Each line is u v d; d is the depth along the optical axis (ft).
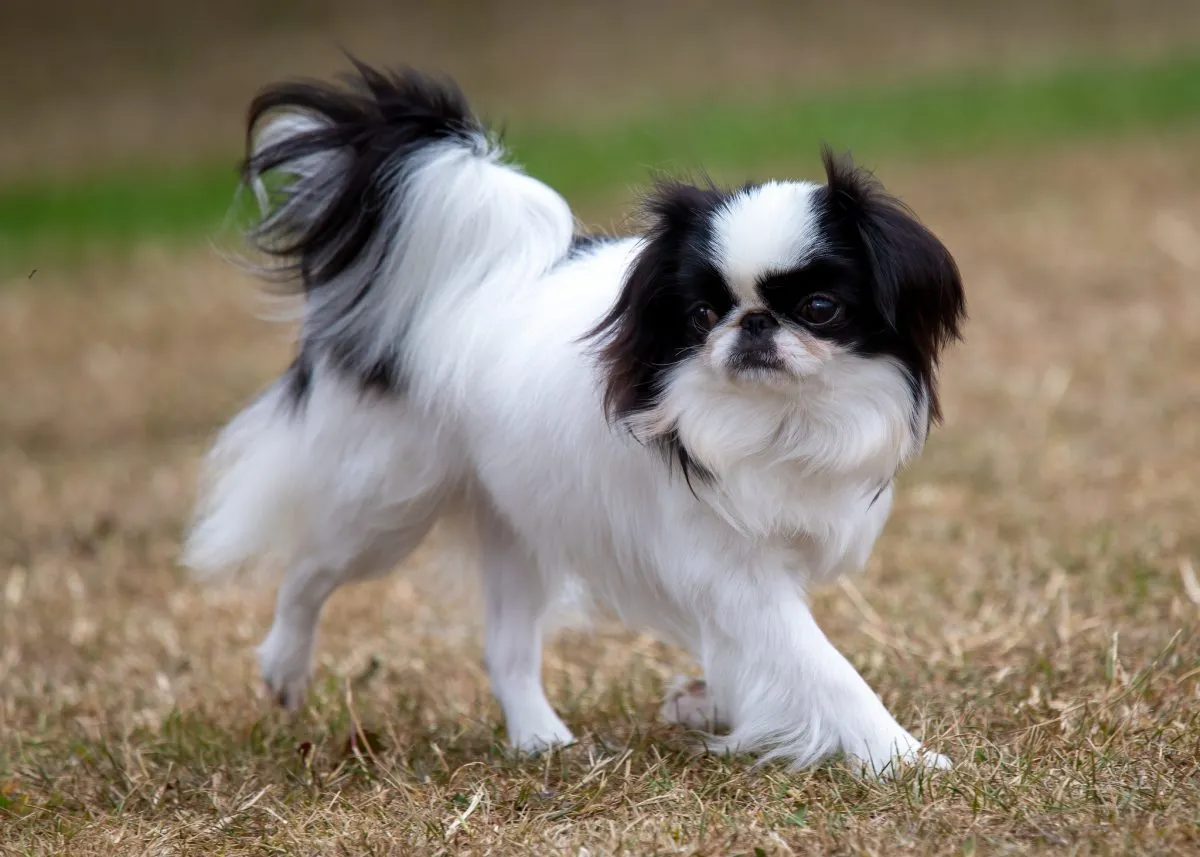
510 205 20.75
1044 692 21.45
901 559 29.37
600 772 19.35
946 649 24.13
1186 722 19.45
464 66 95.71
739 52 96.07
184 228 68.23
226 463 23.77
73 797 20.47
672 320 18.33
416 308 21.01
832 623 26.23
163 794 20.22
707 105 83.30
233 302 56.85
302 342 22.39
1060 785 17.42
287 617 23.09
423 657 26.91
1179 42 88.89
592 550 20.34
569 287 20.27
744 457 18.39
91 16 109.09
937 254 18.12
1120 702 20.39
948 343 19.11
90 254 64.69
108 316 55.88
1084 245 54.24
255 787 20.39
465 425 20.83
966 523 31.19
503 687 22.21
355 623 29.14
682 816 17.53
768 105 82.12
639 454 19.26
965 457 35.47
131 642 28.19
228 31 105.60
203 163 80.12
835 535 19.13
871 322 17.98
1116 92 78.02
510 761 20.61
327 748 22.26
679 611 19.90
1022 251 54.39
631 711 22.63
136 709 24.67
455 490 21.86
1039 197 61.21
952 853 15.79
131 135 86.69
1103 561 27.35
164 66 99.45
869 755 18.57
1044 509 31.60
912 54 92.63
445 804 18.80
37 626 29.01
